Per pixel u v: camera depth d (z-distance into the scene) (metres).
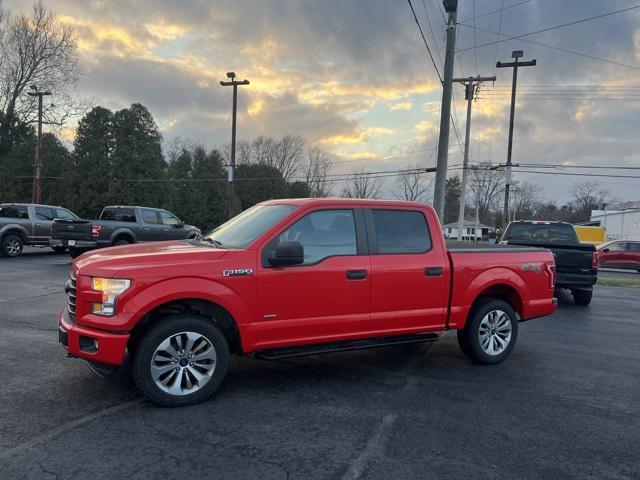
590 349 6.77
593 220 66.69
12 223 16.61
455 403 4.52
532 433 3.90
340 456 3.43
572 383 5.21
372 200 5.29
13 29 38.62
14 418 3.90
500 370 5.63
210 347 4.35
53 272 12.95
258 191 63.00
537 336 7.54
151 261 4.21
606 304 11.24
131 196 41.62
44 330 6.73
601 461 3.47
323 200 5.00
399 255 5.23
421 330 5.36
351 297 4.92
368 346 5.02
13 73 39.12
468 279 5.61
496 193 80.75
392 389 4.86
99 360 4.00
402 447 3.60
